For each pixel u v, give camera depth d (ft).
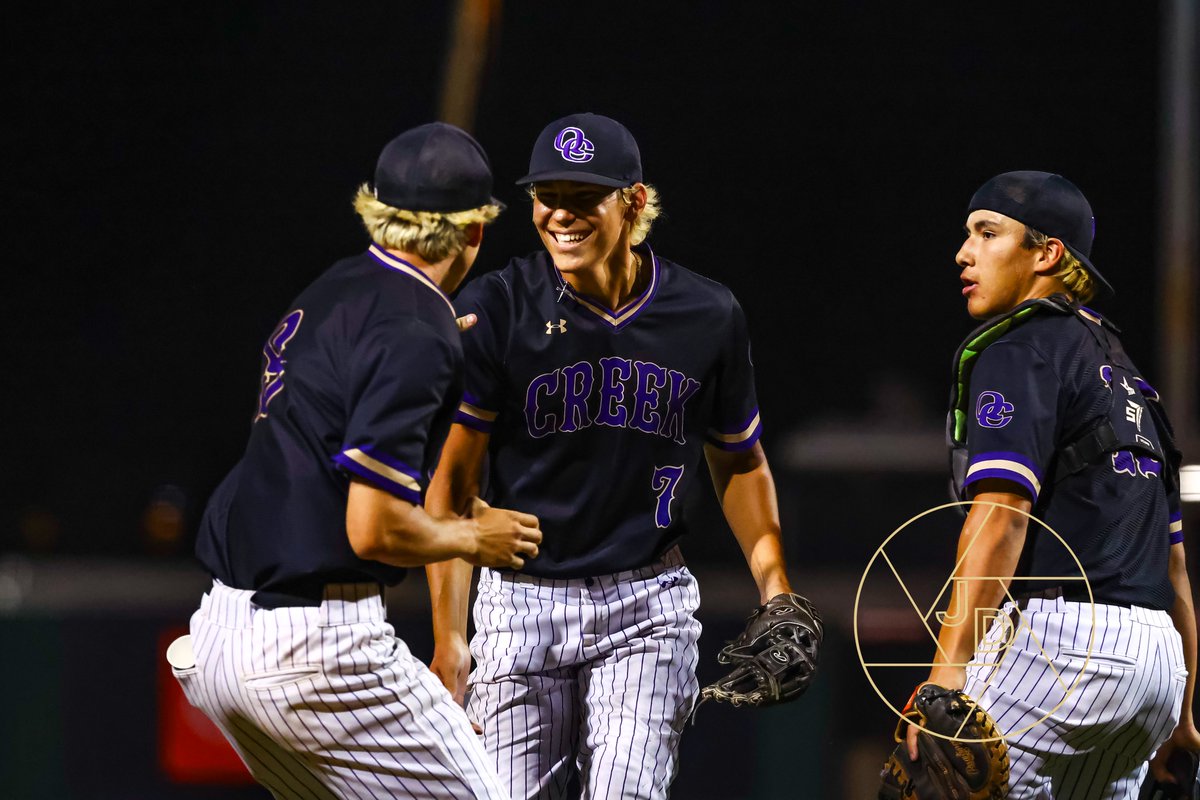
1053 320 39.86
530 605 42.39
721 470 45.42
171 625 74.18
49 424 189.26
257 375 195.93
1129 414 39.78
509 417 41.60
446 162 36.11
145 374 193.57
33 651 73.36
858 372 200.03
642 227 41.68
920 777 38.70
